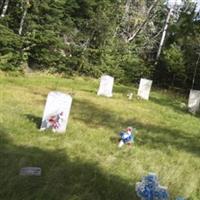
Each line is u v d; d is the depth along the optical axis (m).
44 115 11.12
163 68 36.97
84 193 6.84
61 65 29.28
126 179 8.03
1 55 24.56
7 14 26.59
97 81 30.19
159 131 14.69
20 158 8.04
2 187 6.55
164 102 24.56
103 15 32.03
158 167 9.43
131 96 22.75
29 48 26.36
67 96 11.15
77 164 8.27
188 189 8.23
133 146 11.30
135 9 40.62
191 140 14.07
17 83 20.81
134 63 35.00
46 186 6.74
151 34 43.59
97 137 11.56
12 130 10.38
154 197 5.91
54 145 9.76
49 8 27.19
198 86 36.34
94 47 32.59
